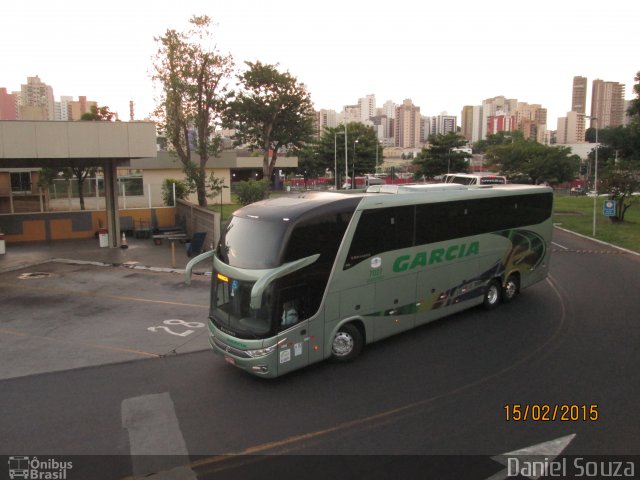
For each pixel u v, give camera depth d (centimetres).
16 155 1916
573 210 4309
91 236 2775
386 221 1080
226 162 4884
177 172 4725
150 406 862
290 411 838
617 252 2416
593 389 909
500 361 1046
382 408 846
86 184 3055
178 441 751
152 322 1320
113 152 2044
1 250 2259
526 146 6625
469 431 768
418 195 1150
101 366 1038
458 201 1250
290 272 919
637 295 1585
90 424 803
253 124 4712
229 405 862
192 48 2909
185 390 923
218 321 977
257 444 740
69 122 1978
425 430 773
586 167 11094
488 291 1401
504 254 1421
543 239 1556
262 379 970
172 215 2989
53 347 1145
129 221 2877
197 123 3028
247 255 938
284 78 4519
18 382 963
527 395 888
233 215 1021
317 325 971
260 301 845
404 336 1212
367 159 6719
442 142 6538
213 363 1052
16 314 1392
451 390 911
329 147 6644
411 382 948
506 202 1402
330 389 921
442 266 1228
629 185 3366
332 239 984
